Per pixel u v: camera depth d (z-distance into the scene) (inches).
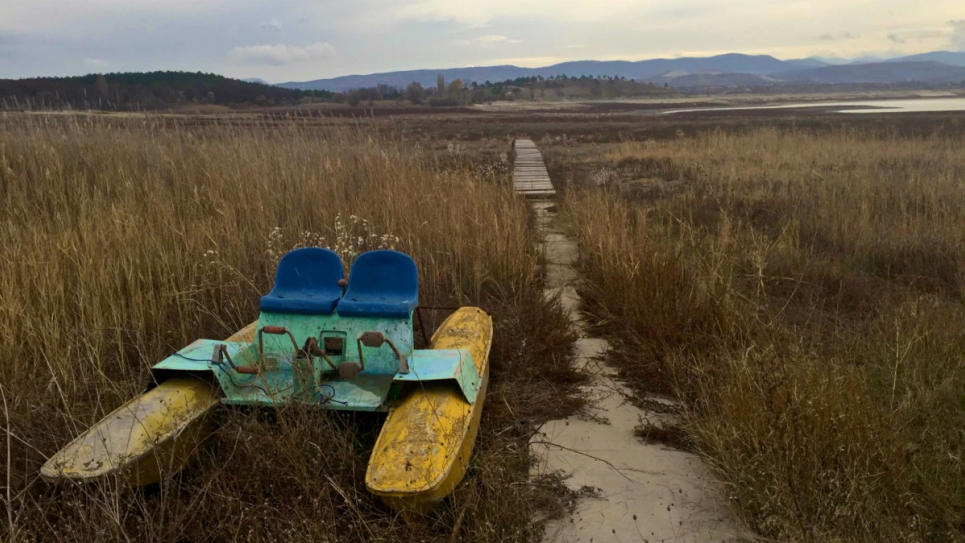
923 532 139.4
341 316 175.3
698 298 267.7
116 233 293.6
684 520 153.5
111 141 475.5
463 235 350.3
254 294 279.0
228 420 159.0
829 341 249.9
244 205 366.3
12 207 341.4
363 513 142.3
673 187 679.1
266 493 144.6
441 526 141.9
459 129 1845.5
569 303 327.3
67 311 241.6
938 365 211.9
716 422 177.2
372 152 500.4
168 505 138.4
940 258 365.7
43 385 196.9
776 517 137.7
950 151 869.8
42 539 132.0
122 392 198.7
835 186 578.2
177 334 240.8
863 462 150.6
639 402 216.4
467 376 167.5
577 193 626.8
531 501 158.9
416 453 136.2
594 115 2920.8
